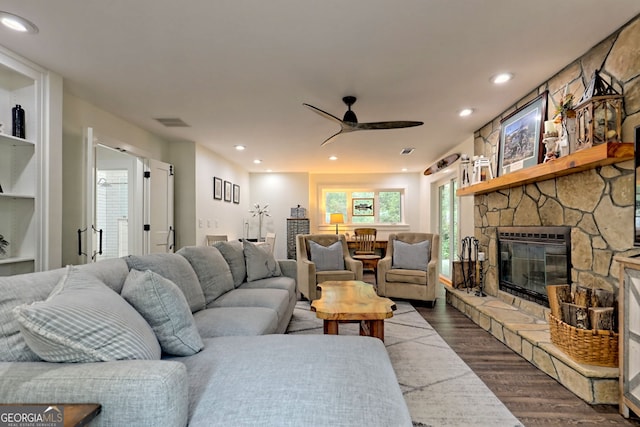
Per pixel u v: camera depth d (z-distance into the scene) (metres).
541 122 2.92
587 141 2.18
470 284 4.42
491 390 2.17
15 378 1.01
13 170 2.57
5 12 1.90
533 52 2.38
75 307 1.17
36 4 1.83
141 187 4.29
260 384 1.23
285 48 2.31
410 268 4.78
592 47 2.32
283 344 1.63
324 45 2.27
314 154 5.85
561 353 2.28
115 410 0.96
